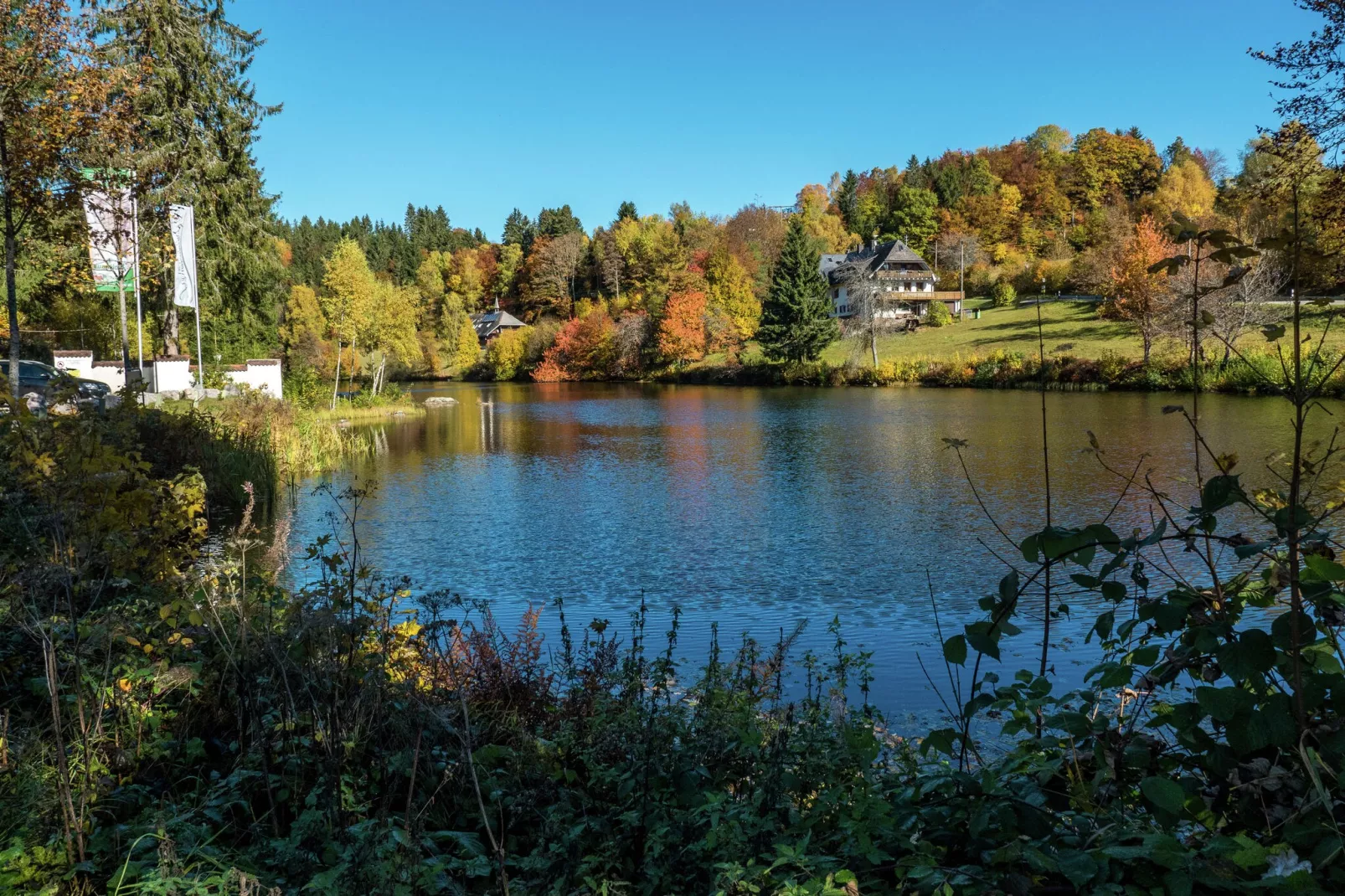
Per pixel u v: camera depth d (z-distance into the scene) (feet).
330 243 377.30
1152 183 348.18
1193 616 7.59
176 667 12.25
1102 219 300.20
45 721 11.41
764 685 13.76
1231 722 6.84
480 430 103.91
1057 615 8.84
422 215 468.75
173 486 20.98
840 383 189.47
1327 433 71.67
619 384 242.58
